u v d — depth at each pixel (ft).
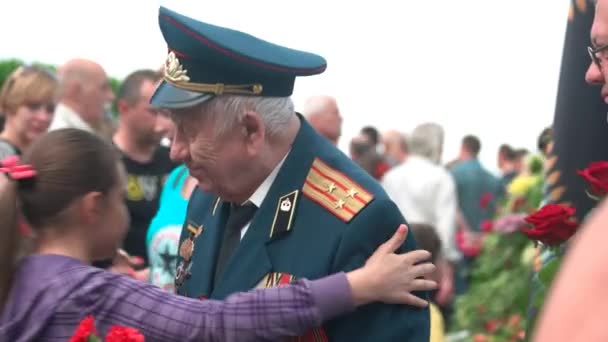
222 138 6.54
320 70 6.82
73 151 6.29
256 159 6.67
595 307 2.09
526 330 7.33
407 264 6.34
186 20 6.55
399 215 6.64
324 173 6.76
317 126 17.47
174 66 6.57
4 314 6.15
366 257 6.46
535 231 6.84
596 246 2.15
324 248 6.47
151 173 13.32
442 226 22.85
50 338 6.00
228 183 6.70
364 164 26.58
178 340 5.99
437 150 23.43
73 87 14.33
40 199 6.23
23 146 13.29
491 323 16.52
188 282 7.29
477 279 17.40
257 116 6.56
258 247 6.67
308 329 6.15
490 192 29.68
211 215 7.36
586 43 7.54
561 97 7.80
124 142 13.28
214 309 6.07
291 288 6.11
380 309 6.34
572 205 7.72
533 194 17.31
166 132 13.25
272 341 6.09
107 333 5.99
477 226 29.53
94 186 6.29
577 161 7.70
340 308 6.09
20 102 13.02
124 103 13.19
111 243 6.48
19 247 6.33
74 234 6.32
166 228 10.57
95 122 14.67
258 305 6.04
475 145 30.76
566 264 2.21
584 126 7.66
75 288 6.07
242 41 6.59
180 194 10.66
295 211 6.65
